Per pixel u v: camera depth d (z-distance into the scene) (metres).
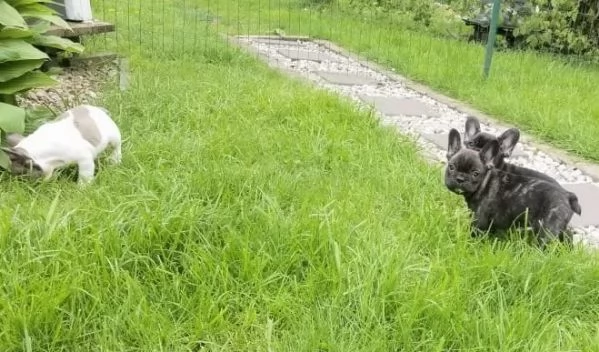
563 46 5.27
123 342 1.27
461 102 3.77
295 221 1.65
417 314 1.35
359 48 5.07
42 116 2.29
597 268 1.62
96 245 1.44
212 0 7.18
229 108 2.75
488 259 1.59
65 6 3.59
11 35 2.07
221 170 1.96
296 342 1.29
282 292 1.44
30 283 1.33
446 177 1.84
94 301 1.33
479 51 4.95
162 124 2.50
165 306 1.38
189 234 1.58
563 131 3.13
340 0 6.88
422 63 4.46
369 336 1.30
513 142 1.83
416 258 1.63
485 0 5.72
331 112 2.87
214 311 1.36
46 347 1.25
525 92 3.82
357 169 2.28
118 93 2.79
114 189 1.87
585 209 2.29
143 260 1.48
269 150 2.34
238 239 1.55
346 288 1.44
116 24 4.55
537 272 1.57
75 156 1.92
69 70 3.45
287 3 7.38
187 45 4.15
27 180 1.90
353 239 1.62
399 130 2.90
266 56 4.62
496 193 1.81
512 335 1.32
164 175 1.93
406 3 6.21
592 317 1.51
